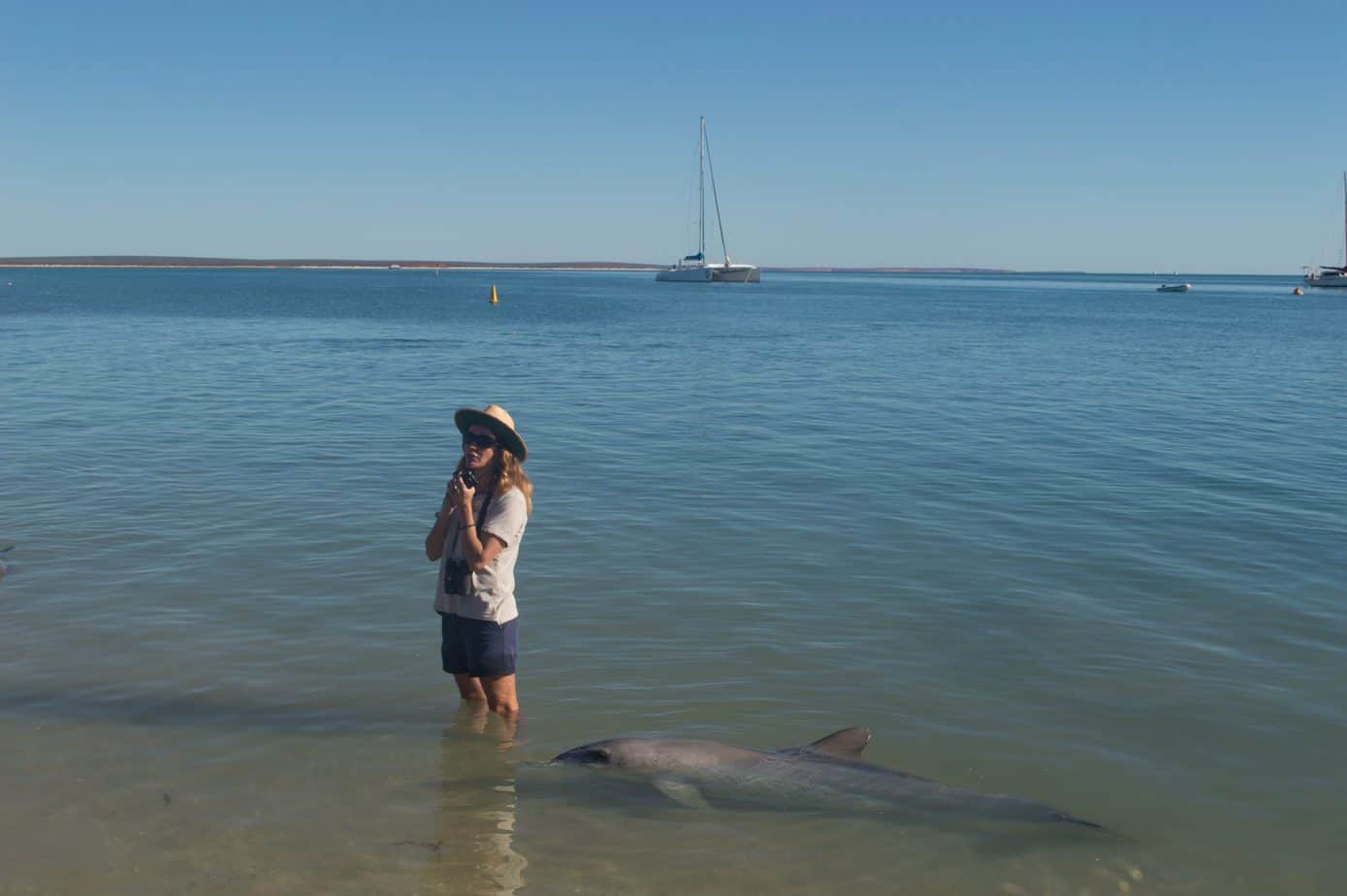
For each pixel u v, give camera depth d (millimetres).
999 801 5863
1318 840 5652
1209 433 18938
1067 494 13633
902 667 7844
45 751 6406
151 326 49750
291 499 12750
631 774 6176
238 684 7430
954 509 12703
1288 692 7473
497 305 83688
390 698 7254
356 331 48406
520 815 5824
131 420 18984
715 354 36344
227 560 10234
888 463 15672
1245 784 6227
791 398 23688
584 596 9320
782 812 5840
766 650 8141
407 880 5199
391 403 21922
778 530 11594
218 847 5449
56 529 11234
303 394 23453
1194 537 11500
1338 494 13797
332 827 5660
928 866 5367
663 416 20422
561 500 12945
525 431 18453
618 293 126125
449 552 6891
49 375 26406
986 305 97938
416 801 5949
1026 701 7301
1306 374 31359
